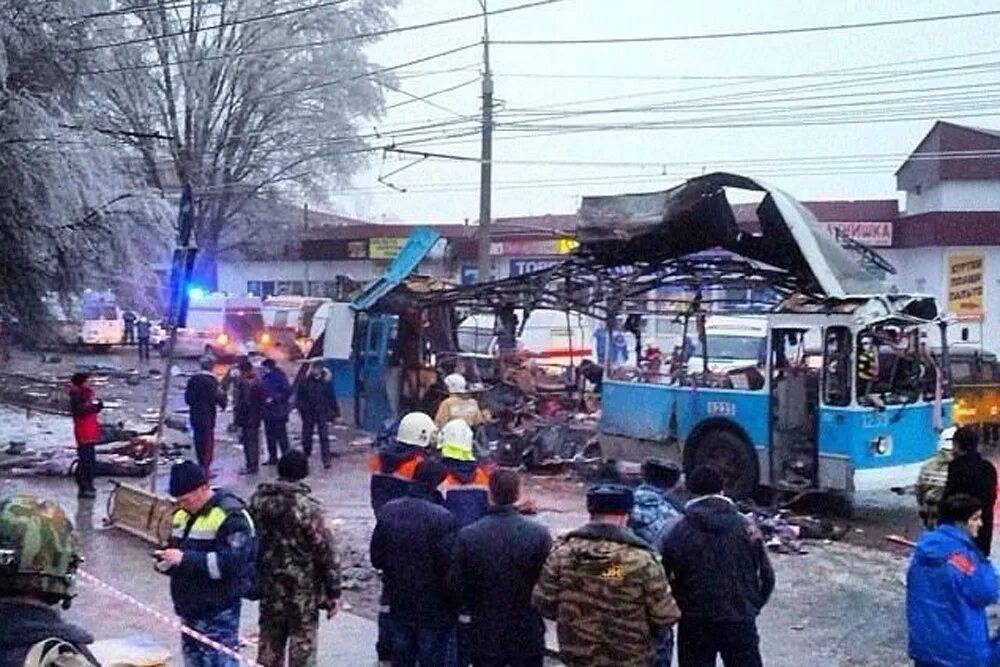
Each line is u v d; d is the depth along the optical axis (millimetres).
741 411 16078
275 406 19125
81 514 14672
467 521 8523
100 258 23219
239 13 43656
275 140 45625
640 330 18156
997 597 6355
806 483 15461
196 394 17219
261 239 48344
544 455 19484
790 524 14555
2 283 23000
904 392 15492
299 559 7281
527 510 15398
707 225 16688
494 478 6914
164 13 40594
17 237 22469
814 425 15523
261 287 53906
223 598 6578
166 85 42844
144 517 13070
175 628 9508
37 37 23984
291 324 38969
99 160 23359
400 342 21922
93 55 25172
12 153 21875
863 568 12719
